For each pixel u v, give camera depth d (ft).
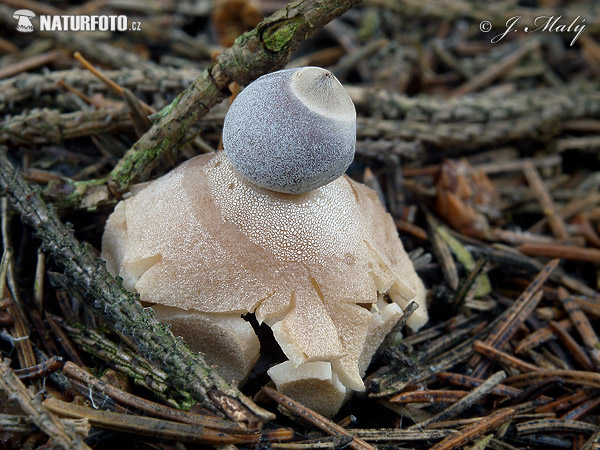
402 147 0.49
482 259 0.43
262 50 0.35
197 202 0.35
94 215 0.42
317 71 0.32
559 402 0.38
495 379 0.38
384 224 0.40
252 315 0.38
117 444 0.33
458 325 0.43
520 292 0.47
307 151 0.31
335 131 0.32
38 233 0.36
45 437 0.32
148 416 0.33
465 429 0.36
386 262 0.37
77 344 0.37
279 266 0.34
